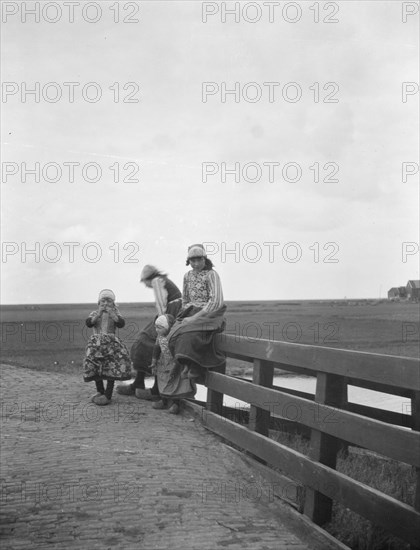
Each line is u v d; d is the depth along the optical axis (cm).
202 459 607
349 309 7231
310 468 495
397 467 630
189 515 472
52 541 421
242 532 454
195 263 751
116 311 815
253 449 595
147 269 831
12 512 463
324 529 482
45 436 650
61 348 2069
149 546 421
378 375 430
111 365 795
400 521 398
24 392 890
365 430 436
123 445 625
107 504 481
